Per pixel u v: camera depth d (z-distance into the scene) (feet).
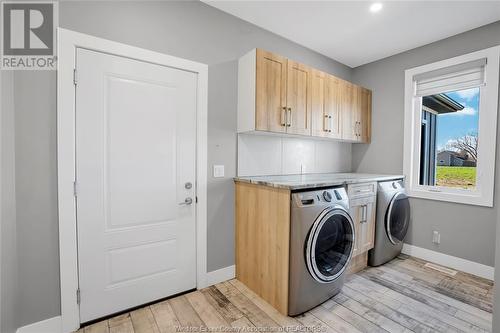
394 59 9.77
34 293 4.73
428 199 8.79
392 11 6.90
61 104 4.86
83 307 5.23
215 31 6.91
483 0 6.28
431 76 8.68
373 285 7.00
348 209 6.53
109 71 5.41
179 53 6.31
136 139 5.78
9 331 4.30
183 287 6.57
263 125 6.74
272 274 6.05
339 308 5.94
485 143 7.49
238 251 7.36
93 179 5.29
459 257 8.05
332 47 9.20
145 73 5.85
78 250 5.16
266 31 8.02
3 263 4.11
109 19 5.34
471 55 7.70
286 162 8.90
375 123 10.41
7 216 4.24
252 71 6.74
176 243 6.43
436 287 6.91
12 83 4.42
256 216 6.61
